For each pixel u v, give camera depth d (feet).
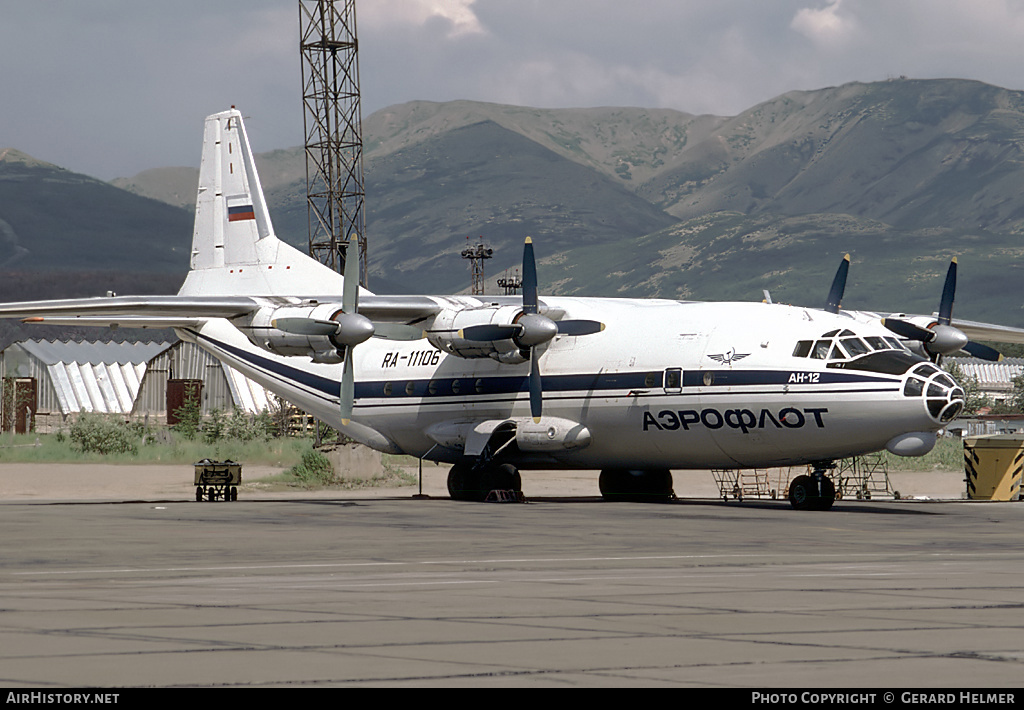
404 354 208.95
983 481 213.66
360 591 73.26
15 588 75.20
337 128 383.86
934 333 188.34
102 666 48.44
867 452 164.96
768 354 168.25
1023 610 64.80
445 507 170.30
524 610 64.64
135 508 166.09
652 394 177.58
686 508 169.27
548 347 190.08
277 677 46.29
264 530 125.49
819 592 72.69
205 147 233.96
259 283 224.53
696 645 53.42
